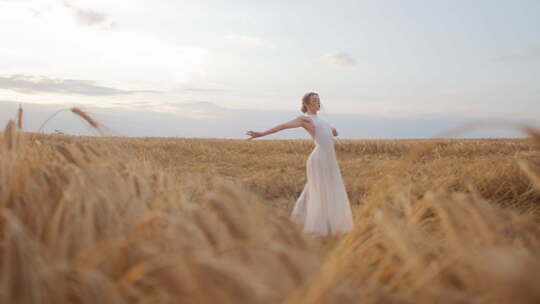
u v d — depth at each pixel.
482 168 6.12
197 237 1.34
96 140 3.06
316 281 1.06
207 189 2.81
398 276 1.45
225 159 13.23
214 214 1.42
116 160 2.85
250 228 1.34
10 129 2.34
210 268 1.01
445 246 1.76
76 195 1.70
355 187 6.84
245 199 1.81
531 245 1.54
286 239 1.52
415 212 2.03
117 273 1.37
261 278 1.19
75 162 2.43
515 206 4.93
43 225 1.60
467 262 1.29
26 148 2.73
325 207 3.97
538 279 0.94
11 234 1.15
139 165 3.25
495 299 1.13
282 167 11.11
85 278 1.15
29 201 1.73
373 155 16.55
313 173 4.11
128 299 1.22
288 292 1.14
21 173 1.75
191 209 1.44
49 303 1.12
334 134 4.62
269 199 6.52
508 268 0.98
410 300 1.20
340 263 1.47
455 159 10.74
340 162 12.36
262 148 18.75
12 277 1.09
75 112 2.39
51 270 1.17
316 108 4.38
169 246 1.36
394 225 1.72
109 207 1.70
